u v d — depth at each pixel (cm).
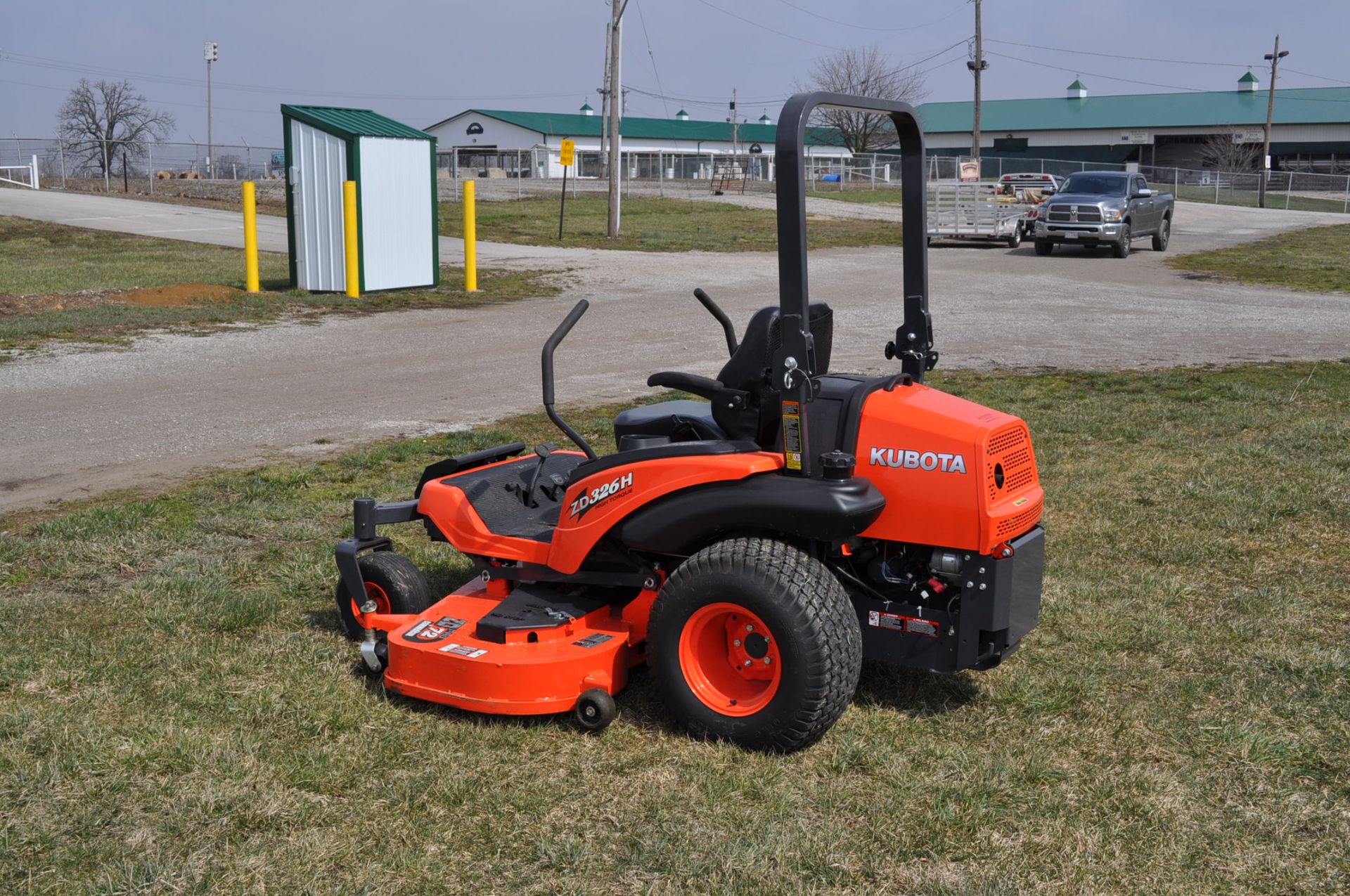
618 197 3191
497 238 3133
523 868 360
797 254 411
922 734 449
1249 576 641
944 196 3206
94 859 362
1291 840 378
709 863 359
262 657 521
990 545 417
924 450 423
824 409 442
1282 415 1048
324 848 368
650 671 478
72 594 605
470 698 452
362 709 468
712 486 434
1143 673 511
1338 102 7925
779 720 417
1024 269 2591
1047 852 370
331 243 1950
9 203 3819
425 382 1242
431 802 397
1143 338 1587
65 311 1666
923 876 356
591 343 1518
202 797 395
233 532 715
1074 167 7438
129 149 5459
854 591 461
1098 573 640
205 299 1820
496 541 506
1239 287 2272
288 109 1931
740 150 9081
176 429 1004
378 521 546
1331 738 450
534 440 965
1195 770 423
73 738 434
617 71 3141
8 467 869
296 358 1373
